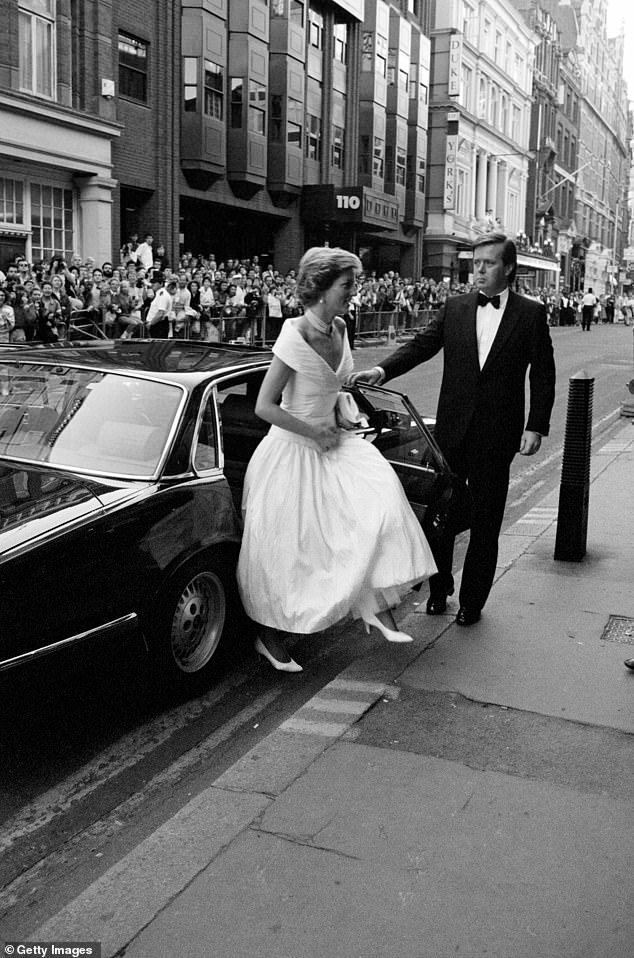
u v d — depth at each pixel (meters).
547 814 3.02
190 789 3.43
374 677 4.11
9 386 4.38
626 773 3.30
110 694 4.19
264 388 3.97
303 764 3.33
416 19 41.19
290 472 4.04
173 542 3.81
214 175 26.70
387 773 3.28
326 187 31.47
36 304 15.50
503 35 53.25
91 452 4.00
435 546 4.92
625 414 10.28
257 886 2.64
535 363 4.59
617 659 4.35
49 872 2.93
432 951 2.39
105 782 3.47
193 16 24.92
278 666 4.29
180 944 2.42
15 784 3.45
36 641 3.25
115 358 4.64
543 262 57.31
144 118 23.83
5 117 18.80
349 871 2.71
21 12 19.34
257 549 4.00
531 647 4.48
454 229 46.97
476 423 4.59
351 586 3.95
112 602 3.53
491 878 2.68
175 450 4.02
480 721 3.69
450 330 4.67
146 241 22.41
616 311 61.25
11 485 3.73
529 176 61.62
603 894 2.62
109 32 21.70
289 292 23.55
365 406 5.07
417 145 41.12
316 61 32.56
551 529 6.89
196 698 4.18
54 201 21.12
